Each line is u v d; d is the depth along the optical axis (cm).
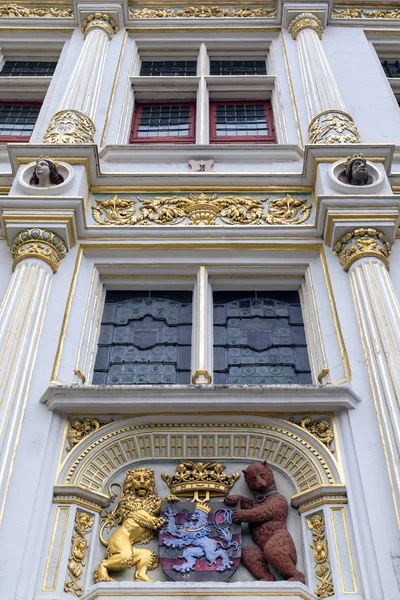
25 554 493
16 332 624
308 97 972
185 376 673
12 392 578
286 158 895
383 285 670
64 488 538
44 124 965
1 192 823
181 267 745
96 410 588
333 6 1247
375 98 1016
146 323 722
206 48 1177
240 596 479
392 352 604
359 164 770
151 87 1095
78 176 794
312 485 552
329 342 658
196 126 1023
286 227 761
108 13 1169
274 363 687
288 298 747
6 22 1200
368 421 576
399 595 468
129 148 893
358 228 724
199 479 563
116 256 750
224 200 810
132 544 528
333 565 498
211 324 708
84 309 690
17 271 694
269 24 1184
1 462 532
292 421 589
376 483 531
